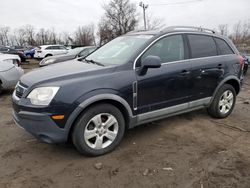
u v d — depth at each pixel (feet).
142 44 11.68
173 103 12.47
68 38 224.12
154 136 12.59
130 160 10.22
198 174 9.24
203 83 13.61
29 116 9.37
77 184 8.66
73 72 10.23
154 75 11.41
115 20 150.82
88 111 9.85
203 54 13.71
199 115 15.96
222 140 12.22
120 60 11.37
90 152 10.25
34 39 237.66
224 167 9.71
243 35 142.61
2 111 16.78
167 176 9.11
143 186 8.55
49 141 9.53
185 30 13.34
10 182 8.73
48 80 9.64
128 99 10.73
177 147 11.39
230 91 15.43
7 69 21.08
